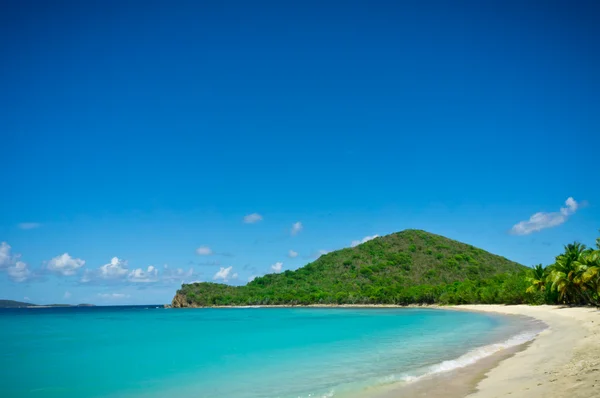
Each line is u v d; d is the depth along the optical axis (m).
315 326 61.19
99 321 91.44
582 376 16.73
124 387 21.12
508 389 16.19
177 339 45.62
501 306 94.12
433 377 19.97
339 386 19.33
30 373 25.45
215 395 18.72
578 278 65.75
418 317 77.12
